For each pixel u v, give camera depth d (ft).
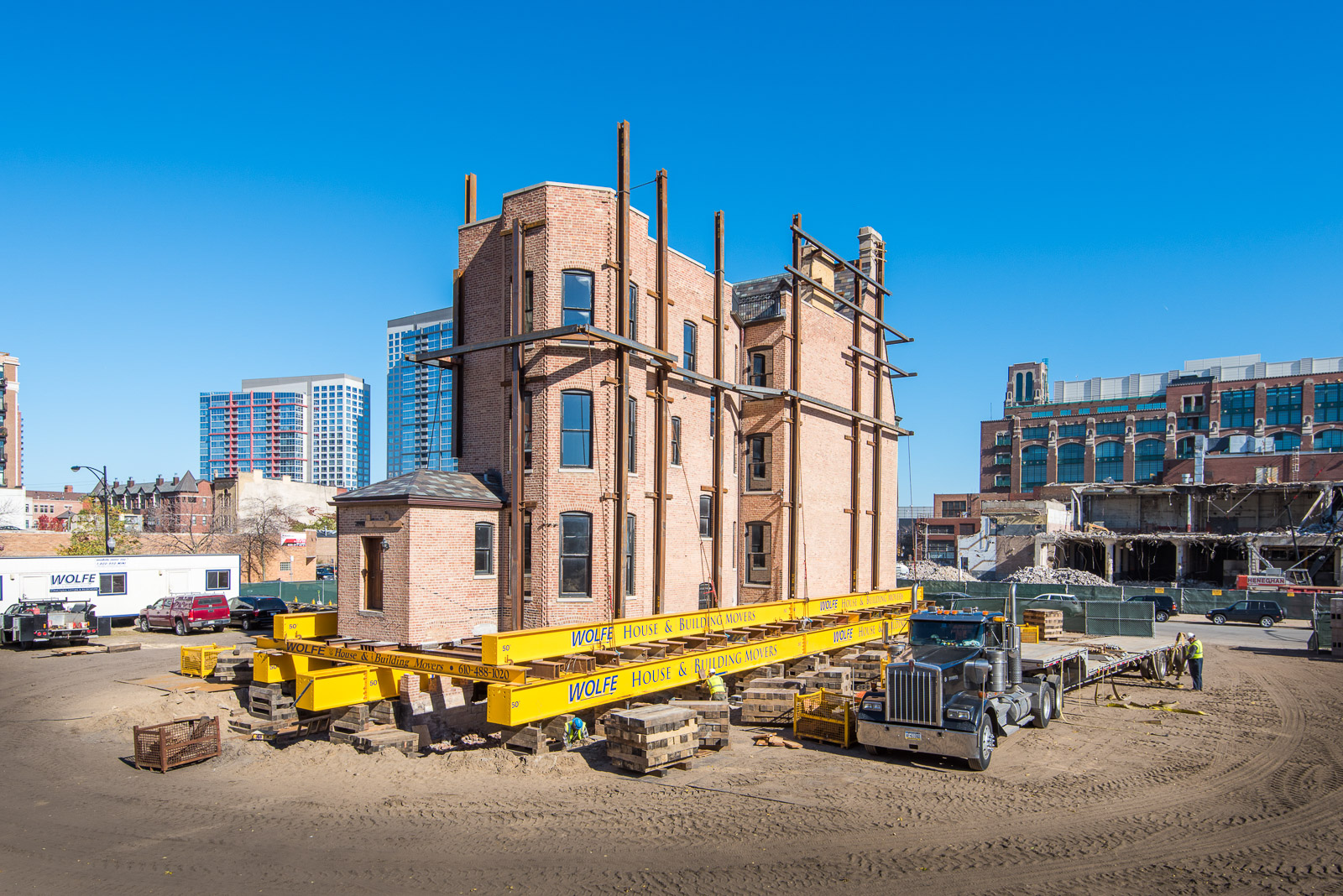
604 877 32.17
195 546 211.82
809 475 95.96
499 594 68.08
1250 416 313.12
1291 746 54.39
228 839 36.60
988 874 32.60
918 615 57.21
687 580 82.69
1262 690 77.05
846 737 52.65
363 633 63.16
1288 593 156.25
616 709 56.59
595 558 68.90
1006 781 45.62
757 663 68.08
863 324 109.60
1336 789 44.34
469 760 48.49
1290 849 35.58
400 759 49.75
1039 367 481.46
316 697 52.31
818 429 97.91
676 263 81.92
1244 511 227.40
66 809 41.22
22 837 37.04
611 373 70.44
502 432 72.28
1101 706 69.10
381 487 64.28
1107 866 33.58
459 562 64.69
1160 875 32.73
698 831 37.32
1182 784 45.19
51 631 104.68
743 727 59.57
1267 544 195.52
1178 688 78.64
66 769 48.85
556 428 68.44
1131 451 342.03
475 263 76.02
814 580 96.32
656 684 56.44
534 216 69.82
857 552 104.22
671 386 80.84
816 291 103.81
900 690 49.37
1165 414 335.06
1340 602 100.68
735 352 94.07
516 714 45.62
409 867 33.17
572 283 69.72
